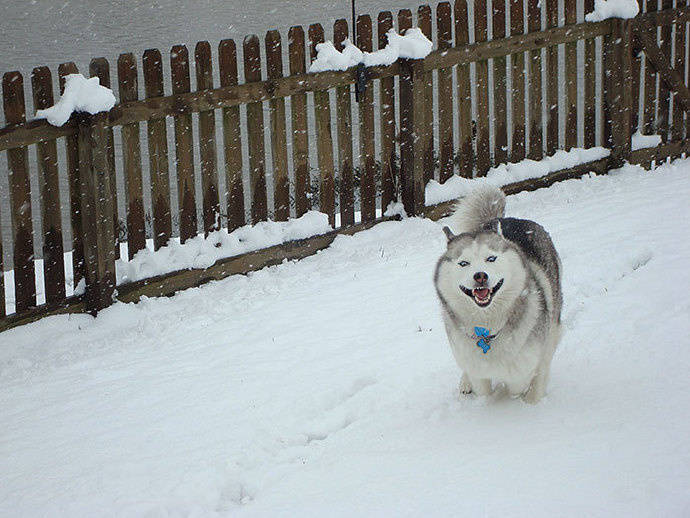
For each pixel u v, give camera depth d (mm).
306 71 8234
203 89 7758
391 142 8586
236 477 5770
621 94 9445
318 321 7152
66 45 23906
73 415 6328
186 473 5777
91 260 7414
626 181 9219
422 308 7188
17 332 7230
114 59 21938
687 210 8227
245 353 6852
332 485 5594
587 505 5254
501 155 9102
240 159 7992
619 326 6645
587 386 6141
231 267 7918
